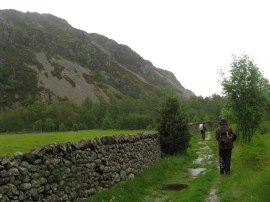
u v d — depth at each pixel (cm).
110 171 1324
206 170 1761
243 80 2066
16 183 810
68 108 14062
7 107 18238
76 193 1070
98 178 1223
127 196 1146
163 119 2336
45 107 15138
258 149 1412
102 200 1070
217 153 2469
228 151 1506
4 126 13600
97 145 1236
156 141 2139
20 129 13350
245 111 2036
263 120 2178
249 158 1443
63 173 1010
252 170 1306
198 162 2106
